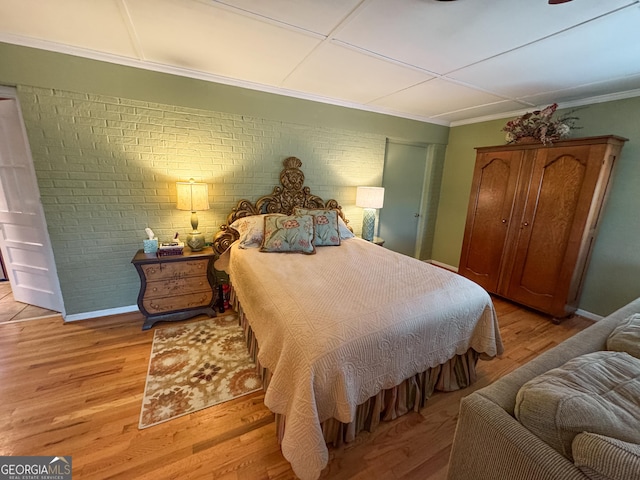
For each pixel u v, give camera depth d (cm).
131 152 241
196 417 157
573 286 264
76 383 176
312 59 213
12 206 239
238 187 289
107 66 219
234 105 269
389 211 414
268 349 138
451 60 206
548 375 93
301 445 112
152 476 125
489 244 326
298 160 309
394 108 346
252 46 196
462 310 166
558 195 262
